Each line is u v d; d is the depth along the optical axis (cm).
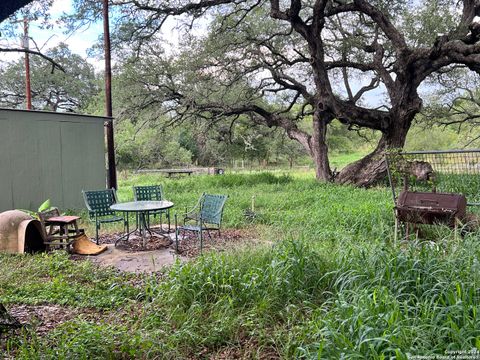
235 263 389
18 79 2120
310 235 563
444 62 1144
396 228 530
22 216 568
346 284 323
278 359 262
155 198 730
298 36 1447
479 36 1066
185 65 1384
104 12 969
